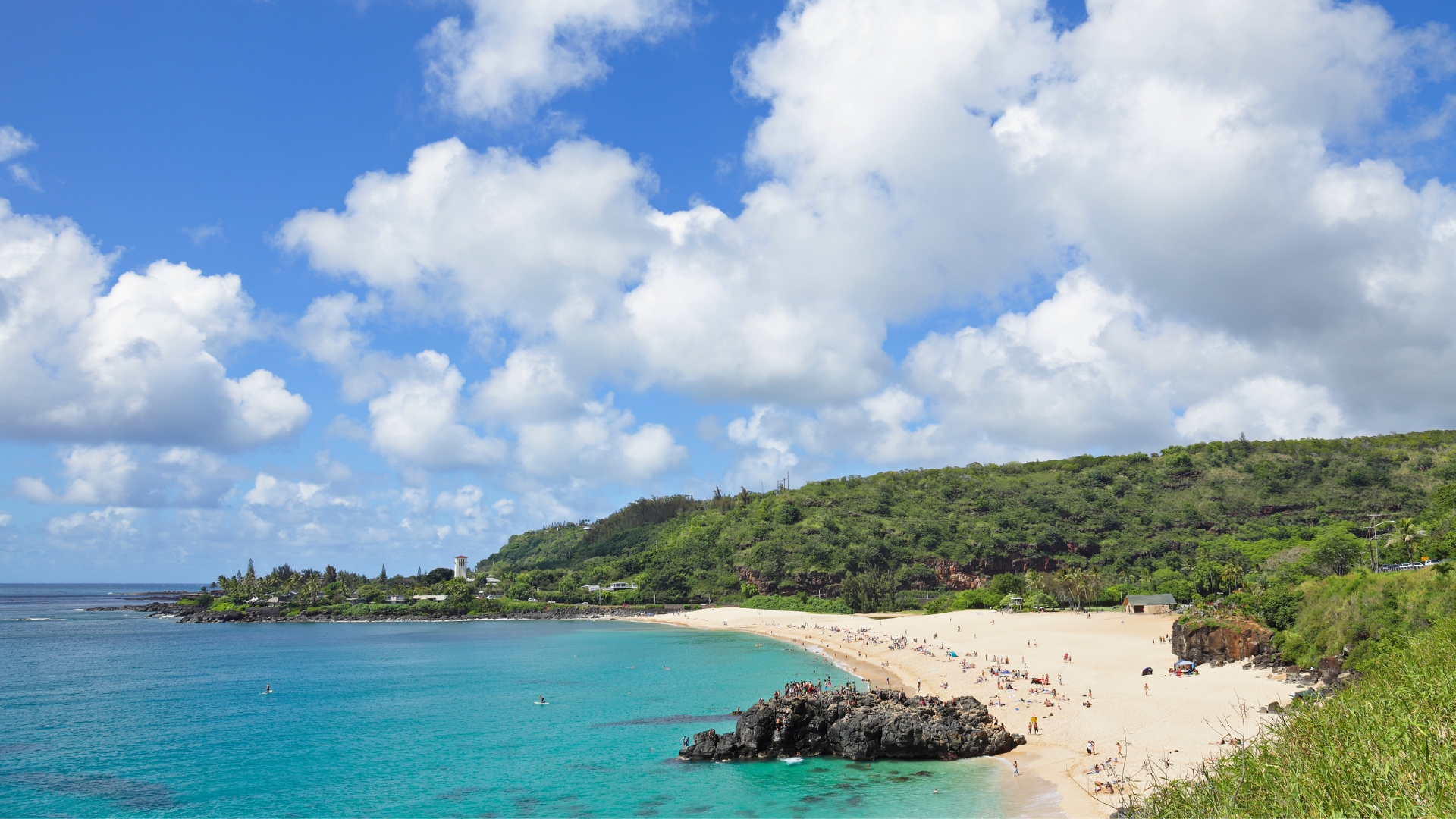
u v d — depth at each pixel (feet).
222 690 363.76
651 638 613.93
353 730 272.92
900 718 216.33
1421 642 119.55
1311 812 60.54
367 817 178.91
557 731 265.75
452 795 194.49
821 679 368.07
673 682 370.53
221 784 206.80
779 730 220.84
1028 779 187.32
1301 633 271.08
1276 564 586.86
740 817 171.63
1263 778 70.79
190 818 179.52
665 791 192.54
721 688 353.31
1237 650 297.12
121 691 363.97
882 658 432.66
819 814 170.81
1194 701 243.60
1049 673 320.91
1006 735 218.38
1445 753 59.11
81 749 247.09
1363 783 61.31
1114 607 594.65
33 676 417.69
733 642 561.84
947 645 447.83
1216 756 177.88
